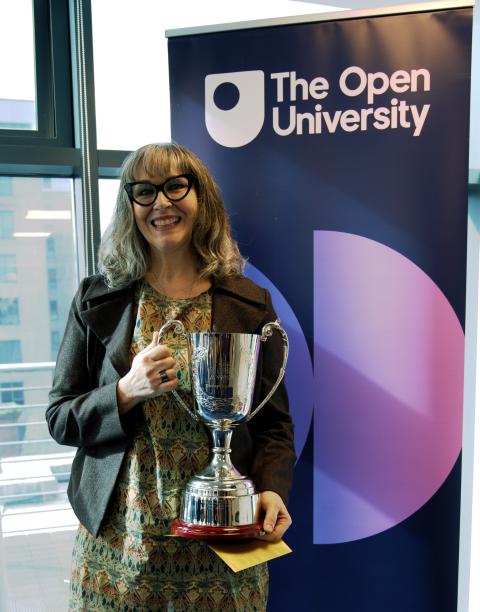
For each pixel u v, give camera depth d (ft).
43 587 8.15
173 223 4.00
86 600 3.88
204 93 5.41
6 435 7.89
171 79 5.47
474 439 7.05
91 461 3.98
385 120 5.19
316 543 5.46
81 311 4.14
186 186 4.01
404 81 5.15
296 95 5.28
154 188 3.95
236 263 4.45
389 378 5.33
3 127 6.40
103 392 3.75
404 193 5.22
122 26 6.55
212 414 3.70
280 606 5.49
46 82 6.52
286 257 5.40
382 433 5.36
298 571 5.47
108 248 4.22
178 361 3.93
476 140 6.73
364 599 5.43
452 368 5.27
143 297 4.11
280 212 5.38
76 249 6.94
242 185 5.42
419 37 5.12
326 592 5.46
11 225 6.95
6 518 8.52
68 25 6.45
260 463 4.14
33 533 8.63
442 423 5.30
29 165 6.28
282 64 5.27
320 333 5.39
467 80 5.11
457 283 5.23
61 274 7.14
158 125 6.68
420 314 5.27
